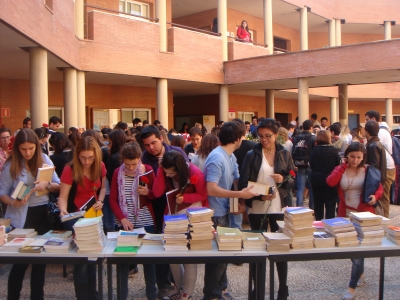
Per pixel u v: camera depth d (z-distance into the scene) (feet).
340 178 16.24
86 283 13.08
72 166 14.02
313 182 22.31
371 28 82.53
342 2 75.87
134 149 14.03
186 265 13.53
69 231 13.16
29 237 12.92
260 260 11.87
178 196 13.20
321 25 78.84
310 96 73.87
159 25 45.80
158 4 45.83
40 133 23.02
